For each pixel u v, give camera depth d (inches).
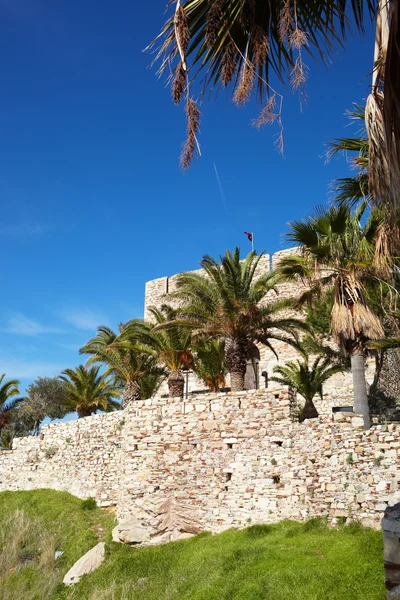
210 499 725.3
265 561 529.7
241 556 566.6
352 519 589.0
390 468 581.9
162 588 576.1
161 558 656.4
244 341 839.1
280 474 678.5
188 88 212.4
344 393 1082.7
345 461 619.5
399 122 176.2
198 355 1085.8
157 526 730.8
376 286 685.3
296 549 538.6
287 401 718.5
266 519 665.0
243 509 690.8
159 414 806.5
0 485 1183.6
